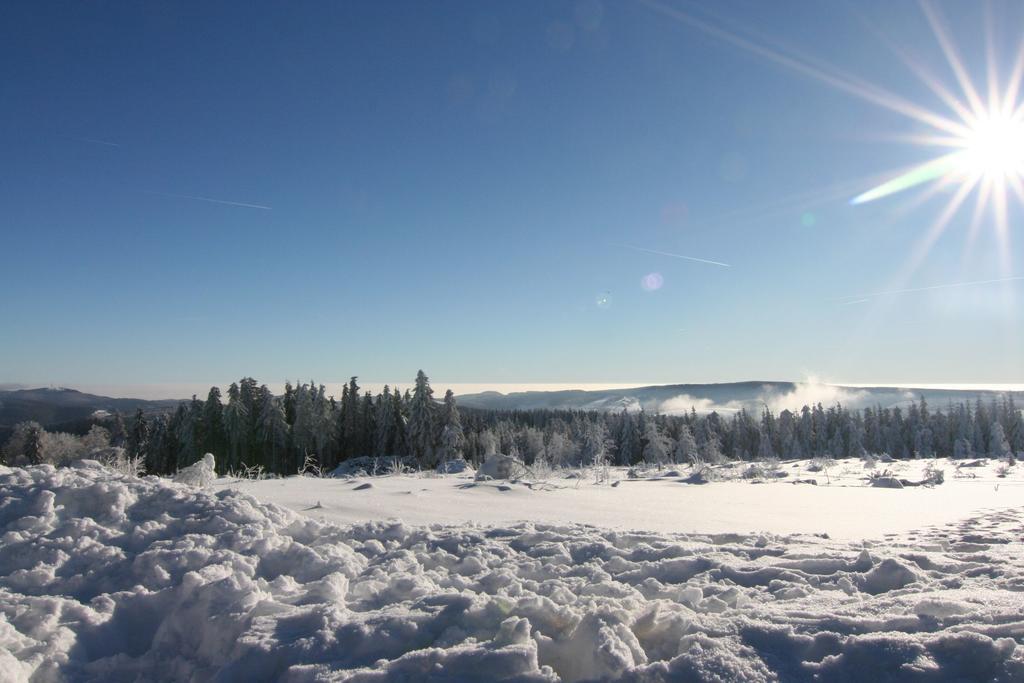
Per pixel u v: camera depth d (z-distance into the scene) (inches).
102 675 131.8
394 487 416.2
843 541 245.0
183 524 211.8
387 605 156.8
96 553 186.4
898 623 128.0
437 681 108.7
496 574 183.0
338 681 110.0
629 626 134.2
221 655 133.1
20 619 145.3
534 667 112.7
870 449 2586.1
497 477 593.3
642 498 407.5
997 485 583.2
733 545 226.4
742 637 122.6
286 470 1712.6
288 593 166.7
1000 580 172.1
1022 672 103.7
